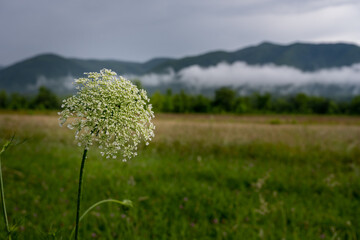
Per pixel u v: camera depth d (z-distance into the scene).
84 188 7.00
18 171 8.32
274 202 6.37
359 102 134.75
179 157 11.41
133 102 2.62
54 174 8.15
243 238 4.76
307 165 10.28
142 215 5.65
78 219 2.31
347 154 12.20
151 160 10.16
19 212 5.47
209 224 5.43
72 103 2.44
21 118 29.94
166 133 18.78
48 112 69.88
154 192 7.03
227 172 8.85
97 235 4.83
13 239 2.34
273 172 8.88
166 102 120.50
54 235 2.48
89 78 2.60
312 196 6.98
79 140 2.37
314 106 143.62
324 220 5.54
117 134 2.54
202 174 8.77
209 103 138.50
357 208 6.15
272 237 4.73
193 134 18.50
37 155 10.72
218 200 6.52
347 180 7.95
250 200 6.48
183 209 6.07
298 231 5.00
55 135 15.84
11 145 2.27
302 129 24.64
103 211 5.76
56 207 5.86
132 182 7.10
